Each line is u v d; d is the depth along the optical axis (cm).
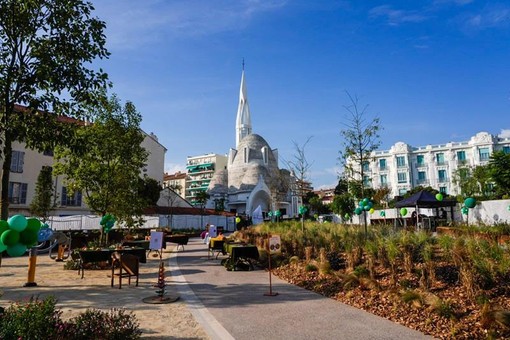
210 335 598
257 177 8719
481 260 784
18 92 800
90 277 1226
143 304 826
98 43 898
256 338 579
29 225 641
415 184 6812
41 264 1602
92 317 532
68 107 871
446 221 2470
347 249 1144
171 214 4603
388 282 839
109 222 1579
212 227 2059
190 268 1447
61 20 827
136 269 1047
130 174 1794
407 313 666
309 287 968
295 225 2186
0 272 1349
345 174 1978
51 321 490
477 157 6378
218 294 927
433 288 755
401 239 1095
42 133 826
